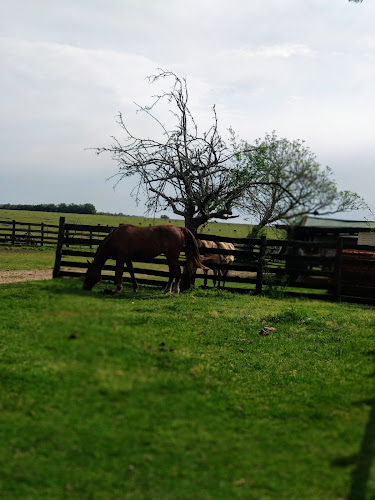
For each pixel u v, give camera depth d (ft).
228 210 41.16
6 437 11.24
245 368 18.62
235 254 39.83
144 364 14.43
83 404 11.66
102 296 12.15
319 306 32.50
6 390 13.37
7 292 27.73
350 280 32.22
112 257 34.63
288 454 11.53
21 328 18.52
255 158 32.30
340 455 11.46
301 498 9.66
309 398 15.49
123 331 16.01
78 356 11.48
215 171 42.06
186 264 39.88
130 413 11.90
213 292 38.75
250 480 10.28
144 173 41.83
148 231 34.83
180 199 42.68
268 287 37.88
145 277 53.36
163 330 22.35
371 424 13.14
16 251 81.05
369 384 16.43
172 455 10.94
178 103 43.09
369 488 9.96
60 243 39.55
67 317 11.40
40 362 14.70
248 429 12.81
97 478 10.00
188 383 15.19
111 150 41.14
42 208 371.35
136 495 9.56
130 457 10.69
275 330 25.55
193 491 9.77
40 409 12.16
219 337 23.17
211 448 11.46
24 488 9.68
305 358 20.54
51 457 10.64
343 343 22.86
